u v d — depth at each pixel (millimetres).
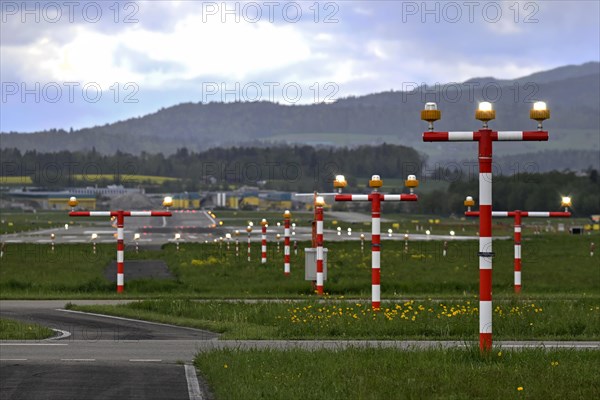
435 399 32562
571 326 55656
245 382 35719
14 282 97500
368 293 87000
